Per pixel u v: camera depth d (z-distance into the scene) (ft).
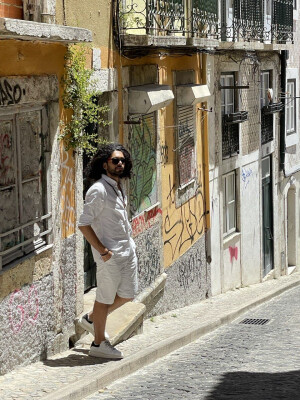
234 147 57.16
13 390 22.06
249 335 36.14
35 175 26.35
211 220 52.39
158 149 40.96
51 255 27.17
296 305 48.75
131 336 32.12
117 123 35.17
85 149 30.96
